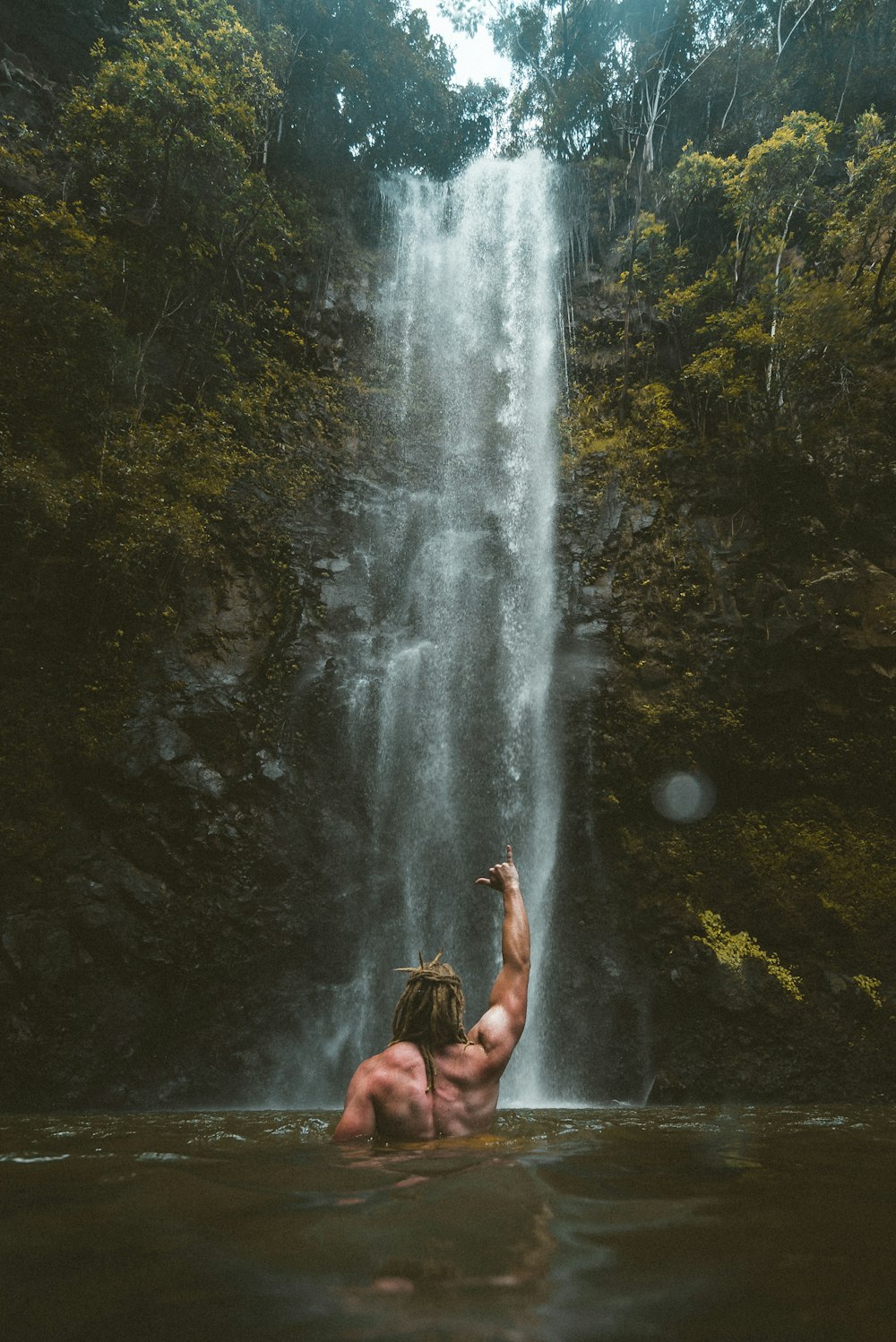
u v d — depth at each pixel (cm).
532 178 2403
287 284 1900
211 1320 106
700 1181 209
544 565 1566
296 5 2264
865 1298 113
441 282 2183
